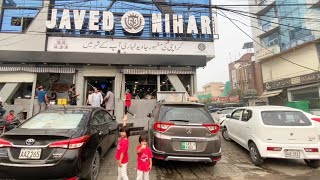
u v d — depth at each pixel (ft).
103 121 21.24
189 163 22.26
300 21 78.95
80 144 14.33
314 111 72.28
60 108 19.34
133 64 45.24
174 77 47.83
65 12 45.75
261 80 112.68
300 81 78.54
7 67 43.21
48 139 13.75
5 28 45.39
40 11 45.52
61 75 47.78
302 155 20.02
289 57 85.76
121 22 47.14
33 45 44.09
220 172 19.94
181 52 48.19
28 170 12.95
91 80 47.57
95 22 46.37
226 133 32.37
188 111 19.56
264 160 23.63
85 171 14.66
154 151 18.57
